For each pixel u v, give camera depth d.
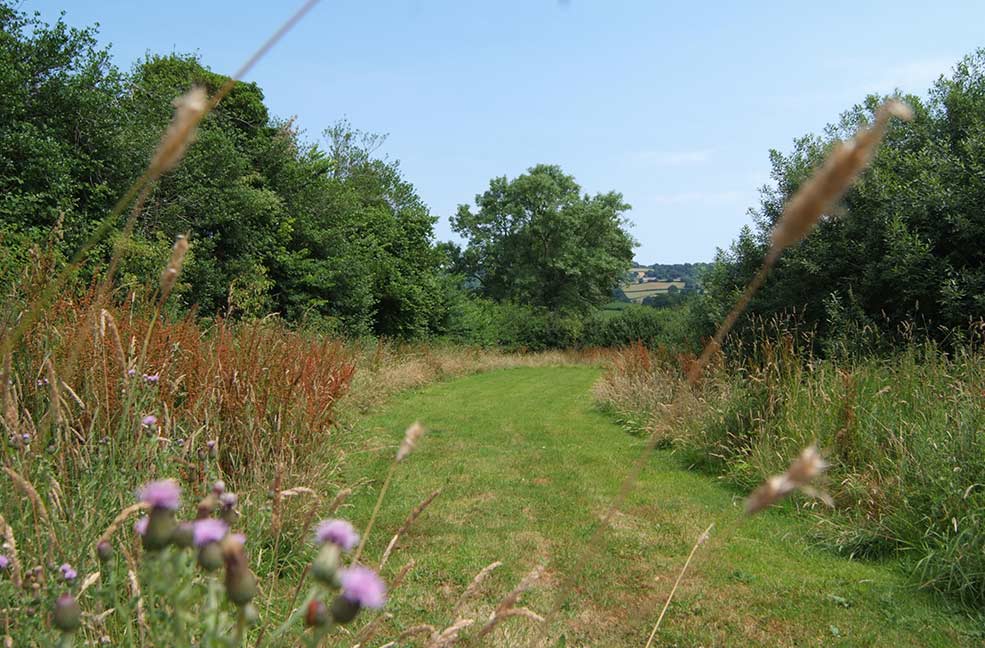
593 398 14.61
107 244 9.88
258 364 5.92
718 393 8.84
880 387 6.68
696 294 13.93
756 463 6.80
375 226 23.53
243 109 19.27
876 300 9.57
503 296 50.50
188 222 13.25
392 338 22.00
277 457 4.84
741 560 5.03
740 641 3.82
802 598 4.37
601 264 49.06
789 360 7.76
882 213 9.26
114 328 2.42
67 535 1.97
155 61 18.42
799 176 10.78
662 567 4.88
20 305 3.26
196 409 4.28
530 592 4.34
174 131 0.65
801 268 10.18
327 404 6.48
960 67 9.98
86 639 1.69
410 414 12.08
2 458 2.07
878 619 4.09
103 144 11.46
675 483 7.29
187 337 5.23
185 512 2.69
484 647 3.25
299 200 18.78
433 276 26.69
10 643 1.51
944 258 8.55
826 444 6.11
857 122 10.77
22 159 10.02
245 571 0.97
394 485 6.88
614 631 3.86
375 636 3.07
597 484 7.21
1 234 5.41
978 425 4.96
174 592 1.10
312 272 17.48
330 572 0.90
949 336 8.15
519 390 17.31
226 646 0.99
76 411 2.94
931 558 4.51
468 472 7.68
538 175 49.62
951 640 3.84
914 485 5.06
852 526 5.30
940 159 9.05
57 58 10.99
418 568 4.66
